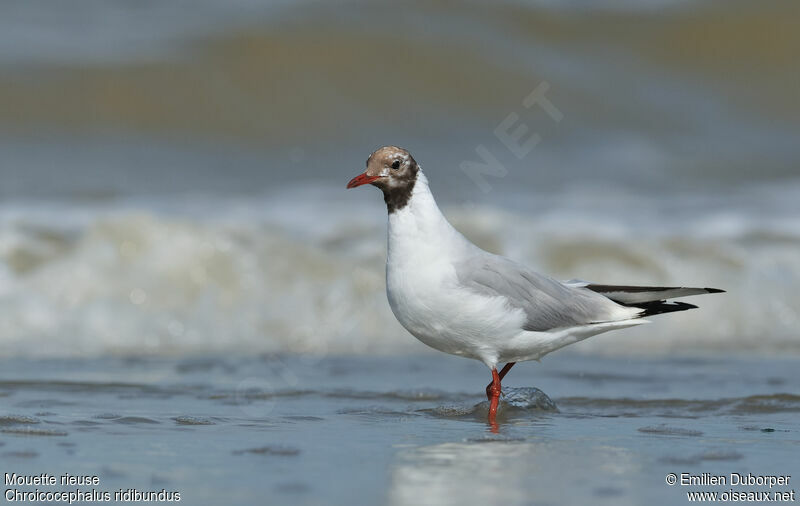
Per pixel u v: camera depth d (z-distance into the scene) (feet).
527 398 29.68
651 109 88.53
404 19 94.32
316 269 47.62
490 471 21.15
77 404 29.19
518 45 94.02
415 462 21.94
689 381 34.71
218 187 66.64
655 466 21.95
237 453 22.72
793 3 103.86
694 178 73.92
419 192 27.48
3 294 44.60
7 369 35.70
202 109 81.76
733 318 47.09
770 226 57.47
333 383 34.14
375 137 80.38
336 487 19.71
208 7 94.58
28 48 85.10
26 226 53.42
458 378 35.47
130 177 68.54
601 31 98.99
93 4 93.97
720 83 94.58
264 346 43.70
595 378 35.29
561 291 28.45
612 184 70.54
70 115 79.20
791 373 36.47
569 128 84.12
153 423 26.32
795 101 92.84
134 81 82.64
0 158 70.95
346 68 87.45
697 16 102.58
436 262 27.37
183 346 43.32
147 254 47.01
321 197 63.57
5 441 23.53
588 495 19.42
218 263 47.06
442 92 86.84
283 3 95.86
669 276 48.98
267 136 79.82
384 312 46.11
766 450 23.82
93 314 44.42
